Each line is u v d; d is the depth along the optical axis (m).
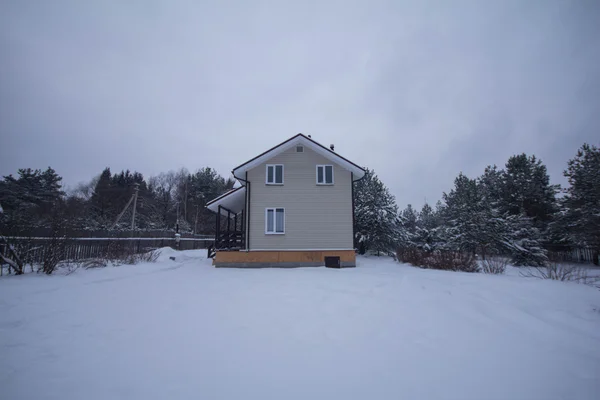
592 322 5.21
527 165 25.64
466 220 21.45
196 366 3.47
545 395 2.95
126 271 11.09
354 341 4.26
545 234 23.55
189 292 7.51
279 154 16.69
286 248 15.76
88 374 3.29
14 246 9.55
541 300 6.54
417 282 8.17
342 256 15.41
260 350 3.93
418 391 2.97
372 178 26.02
